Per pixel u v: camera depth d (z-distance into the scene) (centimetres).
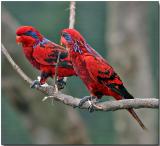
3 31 1841
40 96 1959
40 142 2008
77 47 1130
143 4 2205
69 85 2489
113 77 1119
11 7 2736
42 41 1253
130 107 986
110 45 2217
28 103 1955
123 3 2183
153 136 2172
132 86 2175
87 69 1121
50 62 1219
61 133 2012
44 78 1238
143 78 2180
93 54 1139
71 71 1203
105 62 1135
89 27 2773
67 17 2747
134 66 2173
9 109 2609
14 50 1828
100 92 1136
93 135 2659
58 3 2750
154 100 959
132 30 2183
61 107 2000
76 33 1135
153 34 2747
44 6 2747
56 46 1242
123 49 2183
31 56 1253
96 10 2781
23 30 1252
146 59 2212
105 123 2691
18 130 2630
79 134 2039
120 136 2205
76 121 2039
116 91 1116
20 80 1920
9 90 1928
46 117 1981
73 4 1173
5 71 1898
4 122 2622
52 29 2747
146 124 2172
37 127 1998
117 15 2192
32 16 2748
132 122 2173
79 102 1059
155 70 2717
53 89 1103
